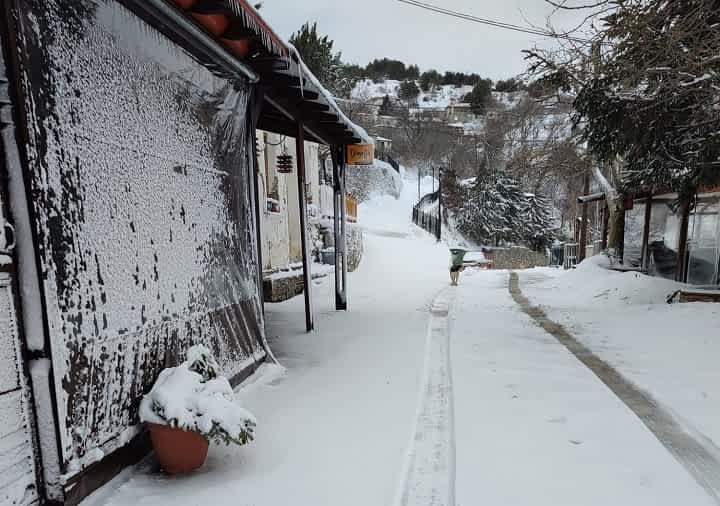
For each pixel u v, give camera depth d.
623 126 6.01
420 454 2.60
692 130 5.92
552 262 29.66
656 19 4.86
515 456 2.50
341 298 7.46
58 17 2.00
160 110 2.75
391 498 2.13
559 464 2.41
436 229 28.28
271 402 3.37
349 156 7.25
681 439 2.70
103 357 2.20
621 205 11.73
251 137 4.12
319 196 15.52
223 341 3.46
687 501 2.08
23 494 1.82
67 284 1.99
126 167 2.42
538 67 6.51
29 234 1.85
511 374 3.91
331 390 3.62
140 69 2.56
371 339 5.34
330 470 2.39
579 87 6.75
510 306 7.74
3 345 1.77
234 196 3.79
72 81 2.07
